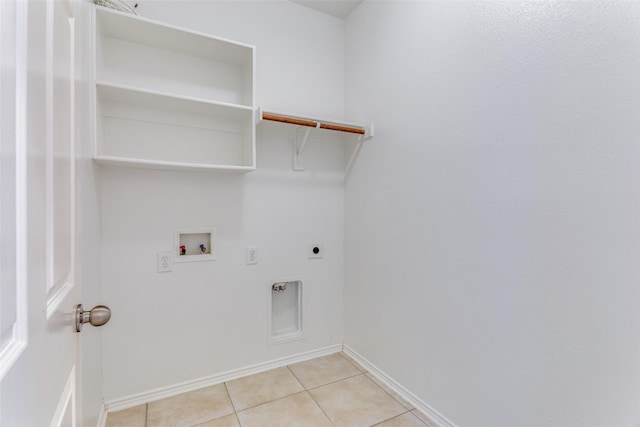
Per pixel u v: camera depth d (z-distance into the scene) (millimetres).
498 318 1301
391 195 1893
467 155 1422
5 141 390
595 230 1006
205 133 1844
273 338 2117
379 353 1996
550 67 1112
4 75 386
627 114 931
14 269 415
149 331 1732
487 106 1330
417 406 1695
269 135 2076
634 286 924
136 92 1488
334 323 2350
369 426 1555
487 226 1340
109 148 1604
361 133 2092
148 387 1734
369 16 2061
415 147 1711
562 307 1092
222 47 1726
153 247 1733
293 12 2139
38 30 516
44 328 536
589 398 1025
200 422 1567
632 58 917
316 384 1918
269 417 1611
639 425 920
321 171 2271
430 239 1624
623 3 935
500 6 1275
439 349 1577
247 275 2012
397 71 1829
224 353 1945
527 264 1194
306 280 2230
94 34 1335
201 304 1871
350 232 2285
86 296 1217
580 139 1037
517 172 1224
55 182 633
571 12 1052
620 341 954
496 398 1309
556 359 1109
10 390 386
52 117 610
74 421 806
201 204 1859
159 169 1728
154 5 1710
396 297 1858
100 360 1542
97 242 1490
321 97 2250
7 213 395
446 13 1513
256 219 2035
